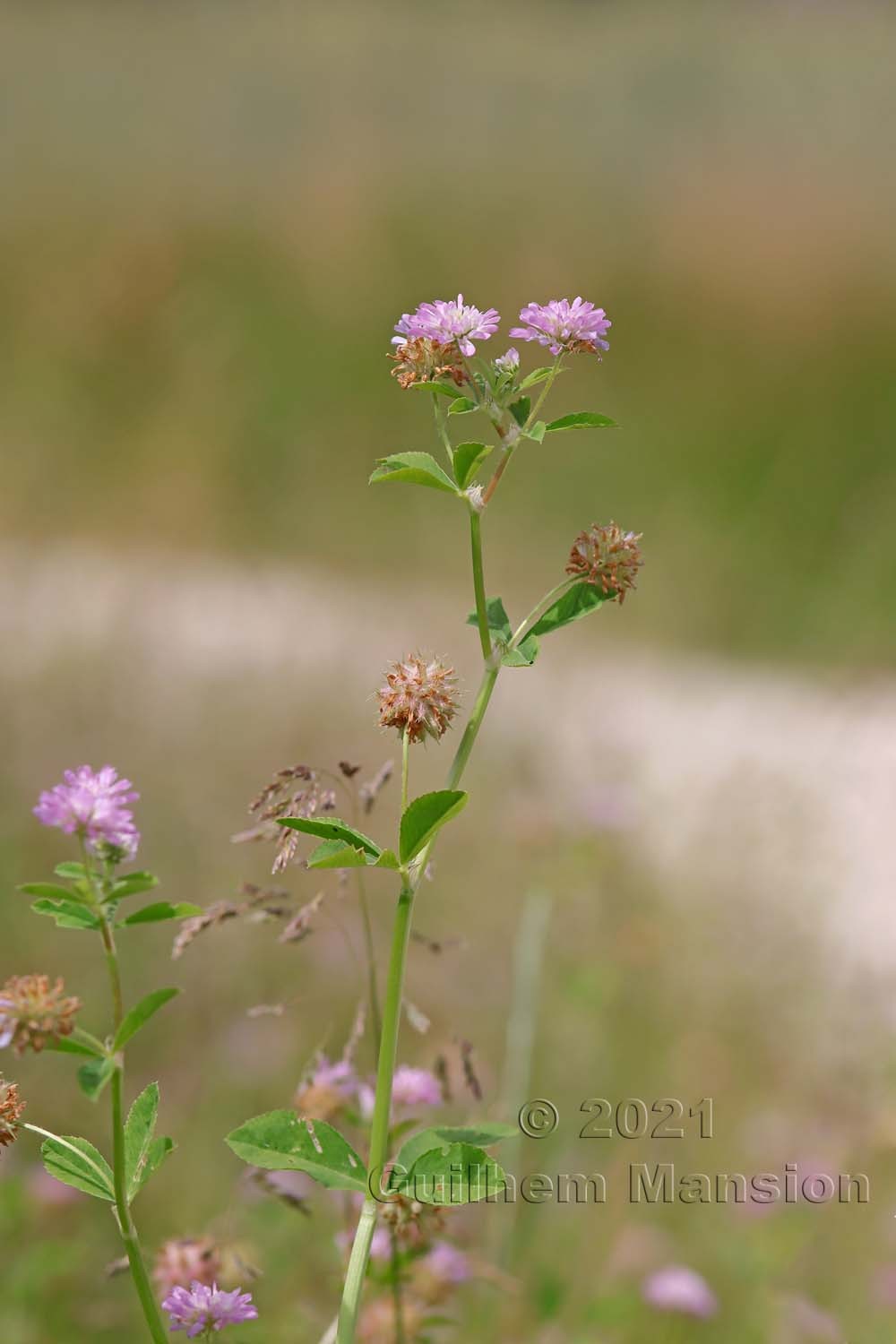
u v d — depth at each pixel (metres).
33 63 34.12
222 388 18.67
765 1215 5.91
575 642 14.10
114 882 2.92
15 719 9.88
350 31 38.25
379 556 17.11
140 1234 5.85
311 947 8.01
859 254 19.72
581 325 3.40
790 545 16.36
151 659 11.54
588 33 39.34
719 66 34.81
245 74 34.31
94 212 22.80
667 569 15.91
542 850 7.96
